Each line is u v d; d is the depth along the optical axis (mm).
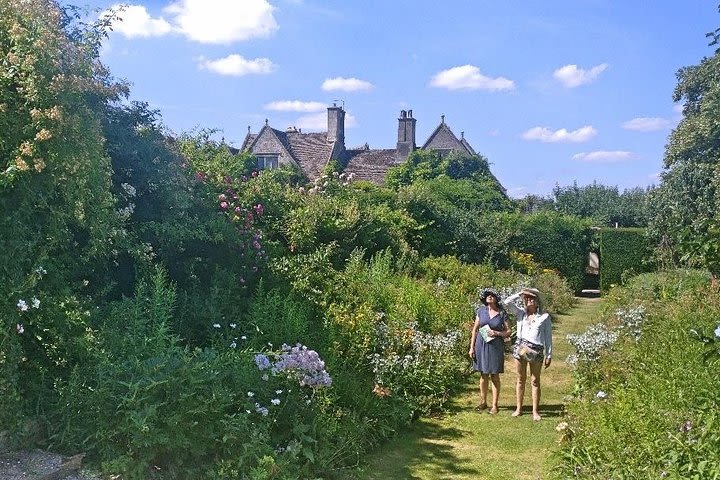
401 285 11953
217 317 7254
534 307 7805
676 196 19875
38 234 5570
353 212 13883
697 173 19203
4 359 4887
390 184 31188
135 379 5027
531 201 39656
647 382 6258
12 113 5344
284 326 7391
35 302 5031
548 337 7723
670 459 4605
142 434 4684
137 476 4660
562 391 8938
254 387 5645
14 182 5266
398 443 6762
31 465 4645
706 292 9711
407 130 37219
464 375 9523
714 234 4359
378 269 12016
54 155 5426
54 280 5758
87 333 5488
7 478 4418
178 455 4898
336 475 5527
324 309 8797
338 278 10062
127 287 7254
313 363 5945
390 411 7145
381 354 8383
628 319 9773
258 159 35281
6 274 5176
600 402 6352
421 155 31906
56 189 5715
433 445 6719
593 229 23484
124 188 7422
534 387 7699
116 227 6879
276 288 8516
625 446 5195
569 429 6152
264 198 11859
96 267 6797
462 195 24953
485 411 7996
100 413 4891
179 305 7352
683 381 5875
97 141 5891
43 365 5375
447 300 12219
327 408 6285
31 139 5324
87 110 5840
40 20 5660
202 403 5023
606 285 22766
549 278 19750
